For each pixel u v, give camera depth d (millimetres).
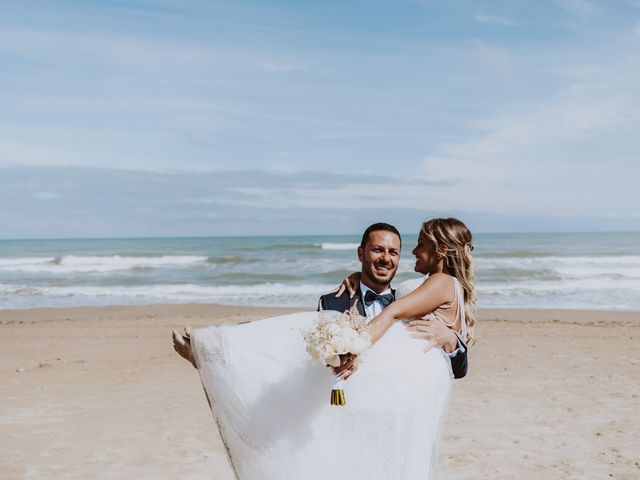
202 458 6605
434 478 5980
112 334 15469
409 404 3369
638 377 10359
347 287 3758
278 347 3525
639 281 30516
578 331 15742
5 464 6438
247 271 38250
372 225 3742
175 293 28203
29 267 41844
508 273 34219
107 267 41406
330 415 3363
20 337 15047
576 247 61750
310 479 3328
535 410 8367
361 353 3189
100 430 7590
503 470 6207
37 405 8789
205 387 3600
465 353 3703
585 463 6402
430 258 3764
